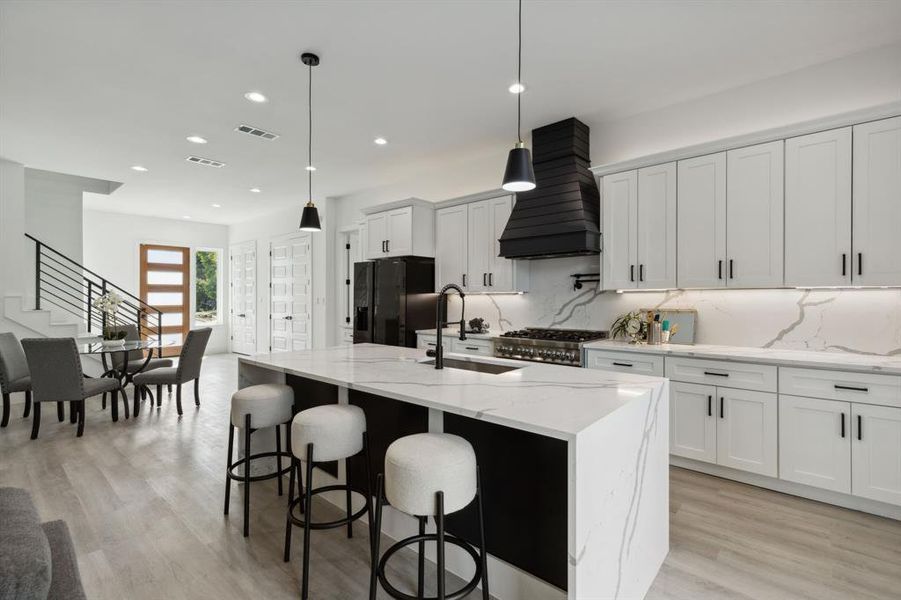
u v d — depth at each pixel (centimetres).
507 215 443
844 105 291
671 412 313
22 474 300
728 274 309
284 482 293
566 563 163
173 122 388
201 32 259
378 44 273
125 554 208
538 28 257
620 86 329
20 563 93
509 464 180
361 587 186
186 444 362
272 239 809
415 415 214
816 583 188
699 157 322
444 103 355
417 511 148
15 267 500
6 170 495
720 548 215
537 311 453
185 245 873
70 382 375
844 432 250
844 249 267
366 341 547
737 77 317
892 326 277
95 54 281
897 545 217
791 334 312
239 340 909
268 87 327
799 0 234
